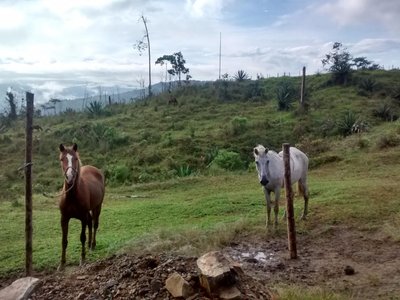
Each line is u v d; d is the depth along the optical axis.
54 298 5.57
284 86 34.75
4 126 35.94
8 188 20.55
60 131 29.95
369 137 21.08
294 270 7.30
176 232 9.28
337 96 35.88
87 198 8.56
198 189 16.48
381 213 10.05
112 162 23.62
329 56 47.12
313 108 31.84
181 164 22.14
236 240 9.07
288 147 8.00
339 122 25.45
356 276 6.86
